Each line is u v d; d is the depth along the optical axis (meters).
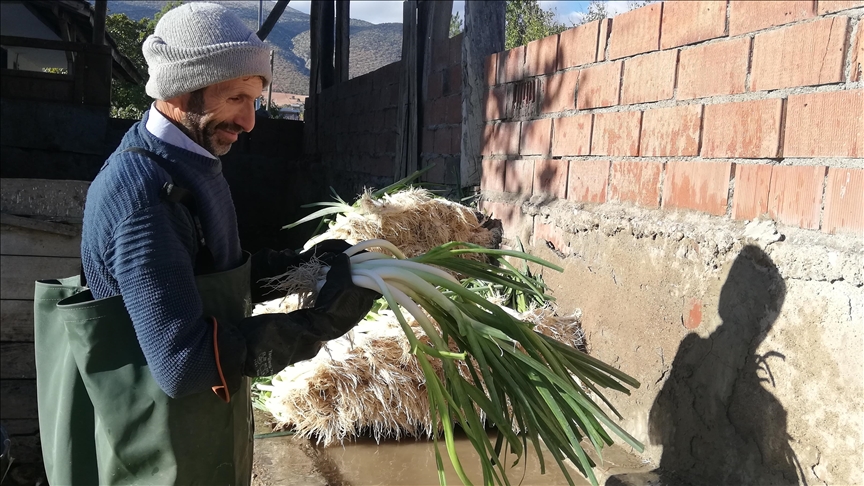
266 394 3.09
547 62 3.44
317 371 2.62
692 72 2.49
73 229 3.90
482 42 4.11
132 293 1.46
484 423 2.94
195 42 1.51
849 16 1.91
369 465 2.58
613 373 2.13
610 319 2.85
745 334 2.18
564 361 2.03
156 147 1.59
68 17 13.51
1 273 3.85
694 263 2.40
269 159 9.91
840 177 1.91
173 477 1.62
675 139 2.56
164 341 1.44
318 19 8.91
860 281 1.82
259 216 9.95
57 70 19.50
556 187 3.37
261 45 1.60
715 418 2.29
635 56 2.79
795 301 2.01
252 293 2.13
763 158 2.19
